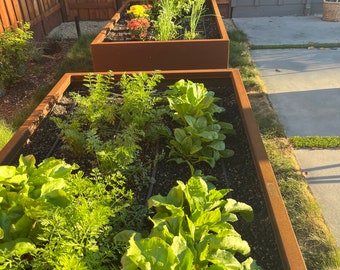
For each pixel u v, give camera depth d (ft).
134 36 15.37
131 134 7.68
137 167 7.80
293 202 9.68
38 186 6.10
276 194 6.30
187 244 5.19
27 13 21.95
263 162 7.17
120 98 10.53
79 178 6.00
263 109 14.25
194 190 6.18
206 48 13.46
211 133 8.05
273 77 17.24
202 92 9.45
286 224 5.66
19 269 4.95
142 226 6.40
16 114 14.39
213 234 5.84
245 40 22.27
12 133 12.91
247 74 17.25
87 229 4.97
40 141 8.98
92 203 5.48
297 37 22.72
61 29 25.96
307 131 12.94
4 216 5.42
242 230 6.68
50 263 4.67
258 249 6.27
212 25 18.24
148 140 8.90
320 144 12.08
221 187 7.70
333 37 22.43
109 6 27.20
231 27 25.34
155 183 7.73
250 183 7.72
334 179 10.55
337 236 8.80
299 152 11.80
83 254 4.98
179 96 9.48
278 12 27.66
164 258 4.63
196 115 8.82
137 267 4.75
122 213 6.10
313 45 20.99
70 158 8.34
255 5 27.32
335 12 25.32
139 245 4.77
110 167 7.25
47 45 21.71
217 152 8.33
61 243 4.75
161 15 16.29
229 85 11.48
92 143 7.51
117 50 13.67
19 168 6.30
